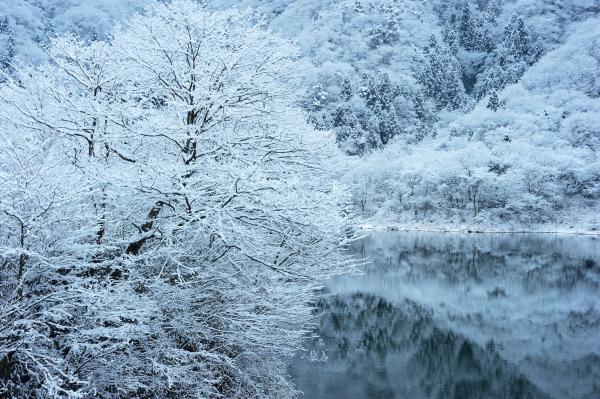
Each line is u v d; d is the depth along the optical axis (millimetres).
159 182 7664
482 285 31969
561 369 17312
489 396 14938
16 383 6359
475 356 18672
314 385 15008
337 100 149625
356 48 183000
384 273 35312
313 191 9375
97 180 7098
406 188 83938
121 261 6949
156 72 8547
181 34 8430
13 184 5793
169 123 8320
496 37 192500
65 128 7773
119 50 8531
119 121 8125
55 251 6312
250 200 7715
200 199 7621
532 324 23266
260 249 8234
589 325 23141
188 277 8414
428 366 17266
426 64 168750
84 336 6293
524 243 55938
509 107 111438
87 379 6641
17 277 6176
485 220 73812
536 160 79812
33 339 5504
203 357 8719
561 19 180750
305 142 9398
